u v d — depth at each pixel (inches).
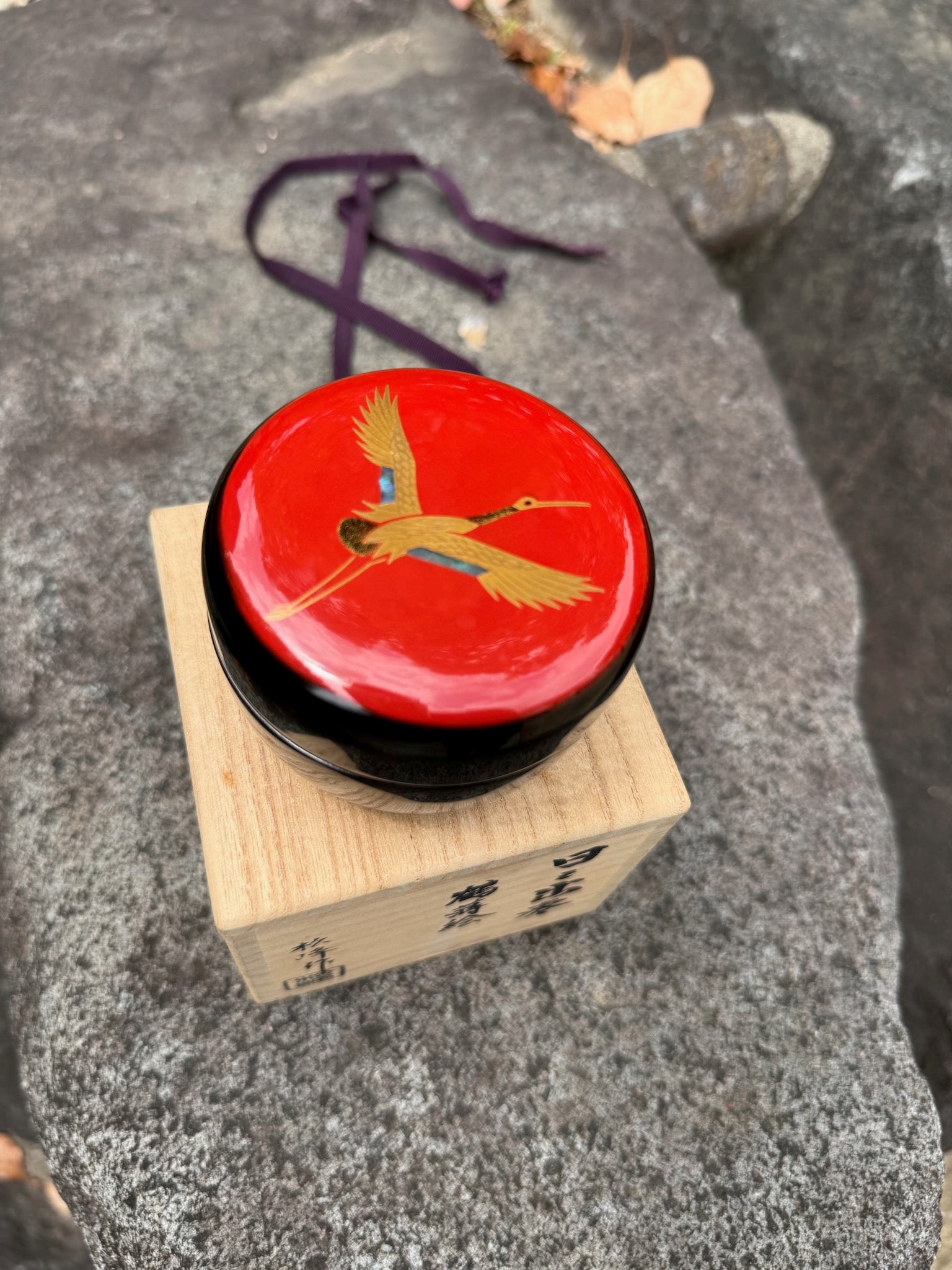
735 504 12.3
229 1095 8.7
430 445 6.1
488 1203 8.6
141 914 9.2
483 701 5.4
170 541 8.3
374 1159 8.7
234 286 13.1
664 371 13.2
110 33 15.4
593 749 7.6
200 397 12.1
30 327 12.4
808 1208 8.9
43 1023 8.9
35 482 11.3
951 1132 10.9
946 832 12.9
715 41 17.0
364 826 7.1
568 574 5.8
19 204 13.4
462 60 16.0
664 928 9.9
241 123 14.8
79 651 10.3
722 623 11.4
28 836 9.5
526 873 7.8
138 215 13.6
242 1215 8.3
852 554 14.6
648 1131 9.0
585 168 14.9
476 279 13.2
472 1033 9.3
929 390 14.6
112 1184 8.3
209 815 7.1
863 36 16.4
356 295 12.6
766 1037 9.5
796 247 15.9
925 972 11.9
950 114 15.3
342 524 5.7
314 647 5.5
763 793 10.6
